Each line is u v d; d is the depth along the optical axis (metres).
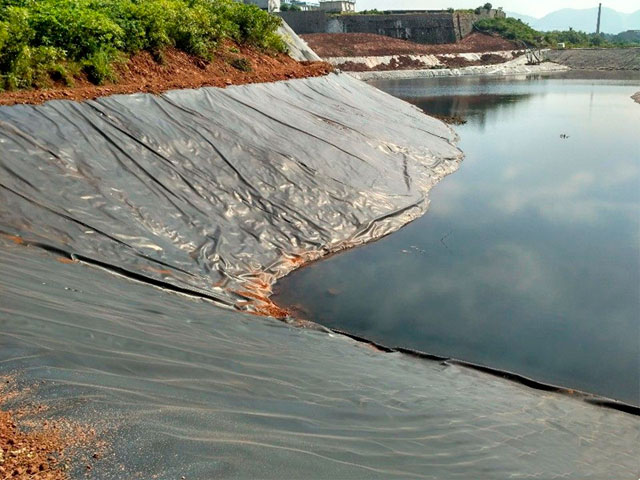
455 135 22.27
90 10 13.12
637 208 13.01
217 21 18.61
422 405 4.95
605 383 6.52
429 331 7.62
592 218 12.39
